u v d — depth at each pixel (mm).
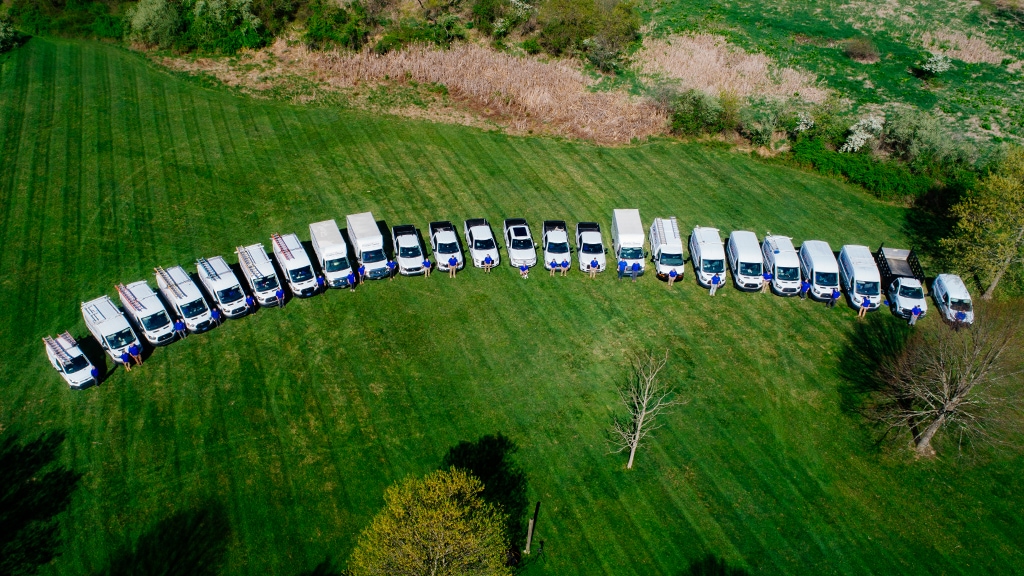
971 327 33281
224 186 43219
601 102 53469
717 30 66562
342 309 34875
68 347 30406
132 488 26609
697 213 43250
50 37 59469
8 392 30141
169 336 32094
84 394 30047
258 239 39156
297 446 28359
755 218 43031
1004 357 33188
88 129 47781
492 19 63031
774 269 37000
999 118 52719
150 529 25375
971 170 46125
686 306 36188
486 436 29125
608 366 32500
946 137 47750
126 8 62000
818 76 58719
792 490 27641
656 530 26109
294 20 61875
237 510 26078
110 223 39750
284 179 44188
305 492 26781
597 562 25062
